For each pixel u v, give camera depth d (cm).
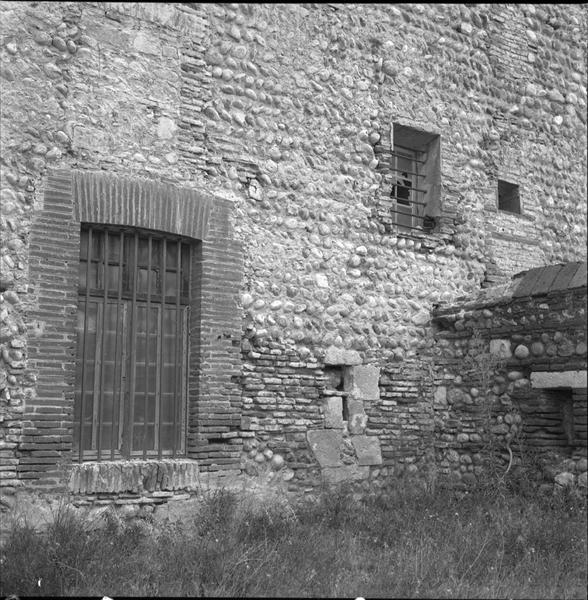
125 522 661
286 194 813
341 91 873
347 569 600
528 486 800
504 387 845
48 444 640
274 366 782
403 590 554
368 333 859
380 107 905
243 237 777
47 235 661
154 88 737
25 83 665
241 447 748
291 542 637
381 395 862
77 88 693
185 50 762
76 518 632
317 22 865
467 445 866
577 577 612
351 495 805
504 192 1049
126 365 707
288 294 802
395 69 922
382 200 892
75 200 679
